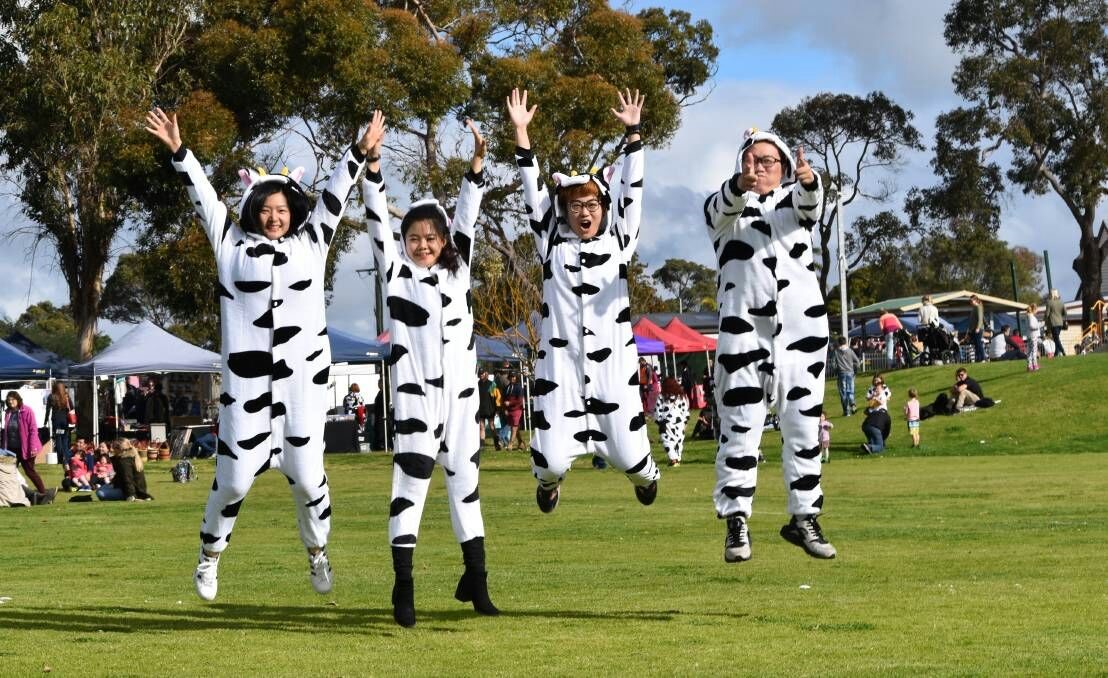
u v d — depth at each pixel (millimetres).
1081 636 6020
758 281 7328
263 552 11750
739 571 9406
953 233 59875
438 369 6902
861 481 20109
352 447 37312
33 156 38656
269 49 34812
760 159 7270
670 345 40812
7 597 8477
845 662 5449
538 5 38281
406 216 6977
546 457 7492
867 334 59781
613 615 7152
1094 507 14469
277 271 6777
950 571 9023
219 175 36500
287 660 5770
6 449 21562
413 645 6180
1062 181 55562
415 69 34938
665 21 45500
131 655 5934
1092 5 54969
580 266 7508
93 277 40750
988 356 47375
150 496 21047
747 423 7367
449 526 14406
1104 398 29656
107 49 35656
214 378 42562
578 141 36031
